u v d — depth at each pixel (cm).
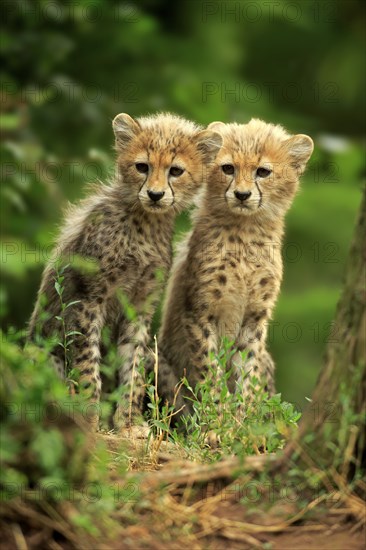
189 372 1177
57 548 634
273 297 1164
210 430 901
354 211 2052
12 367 663
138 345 1092
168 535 659
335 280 2027
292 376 1877
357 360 695
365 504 686
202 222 1153
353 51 2416
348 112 2412
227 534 666
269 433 781
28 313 1698
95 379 1062
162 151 1074
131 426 998
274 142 1147
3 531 635
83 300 1076
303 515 680
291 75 2408
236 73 2255
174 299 1204
